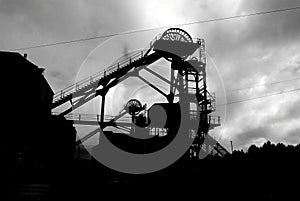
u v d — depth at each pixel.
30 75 21.06
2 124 18.81
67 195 13.05
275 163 16.55
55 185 15.16
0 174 17.36
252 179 15.16
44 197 12.48
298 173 14.74
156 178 17.55
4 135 18.70
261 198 12.45
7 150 18.47
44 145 21.27
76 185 15.16
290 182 13.80
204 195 13.32
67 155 21.70
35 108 21.47
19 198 12.02
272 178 14.74
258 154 18.34
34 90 21.48
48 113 23.36
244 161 17.86
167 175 18.00
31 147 20.38
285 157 17.03
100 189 14.26
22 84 20.34
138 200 12.74
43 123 22.03
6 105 19.30
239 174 16.38
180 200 12.70
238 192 13.50
